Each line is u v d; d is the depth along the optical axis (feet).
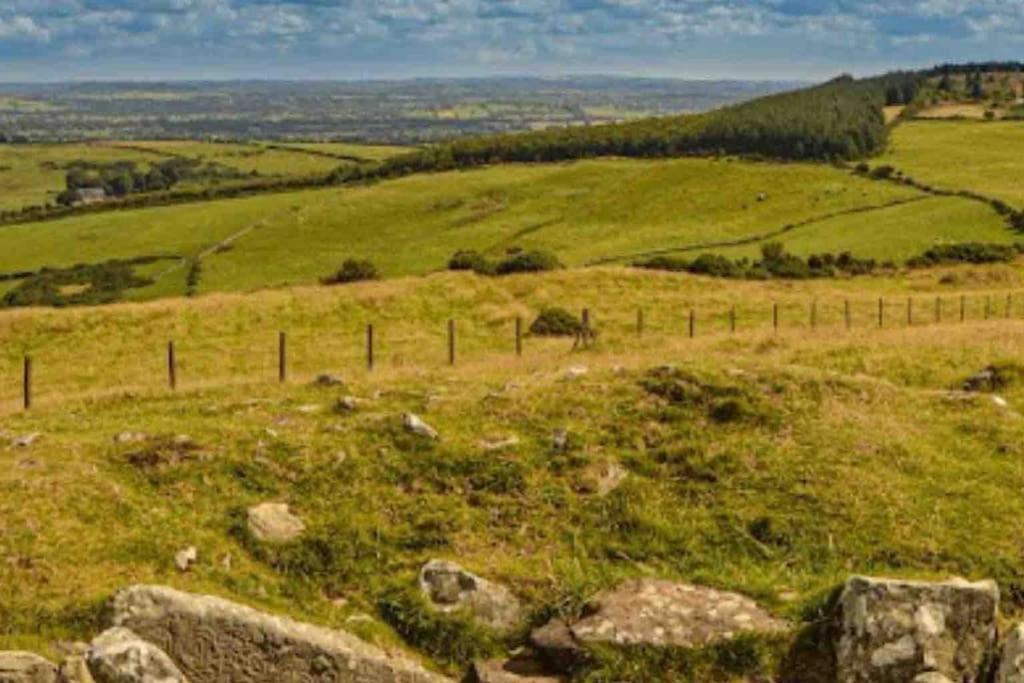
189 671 42.93
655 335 171.73
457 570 51.96
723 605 48.14
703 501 61.77
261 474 63.41
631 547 57.82
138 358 160.76
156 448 65.57
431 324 188.24
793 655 44.91
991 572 54.34
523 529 59.26
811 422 69.72
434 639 49.11
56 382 144.97
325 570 55.21
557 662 46.42
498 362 120.47
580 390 74.90
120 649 40.06
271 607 51.49
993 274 293.84
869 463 65.00
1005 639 43.37
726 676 44.42
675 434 68.59
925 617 43.42
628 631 46.21
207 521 58.34
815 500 60.95
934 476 64.08
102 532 56.03
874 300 216.95
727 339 137.80
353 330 181.98
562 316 177.37
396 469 64.23
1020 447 68.69
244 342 171.32
